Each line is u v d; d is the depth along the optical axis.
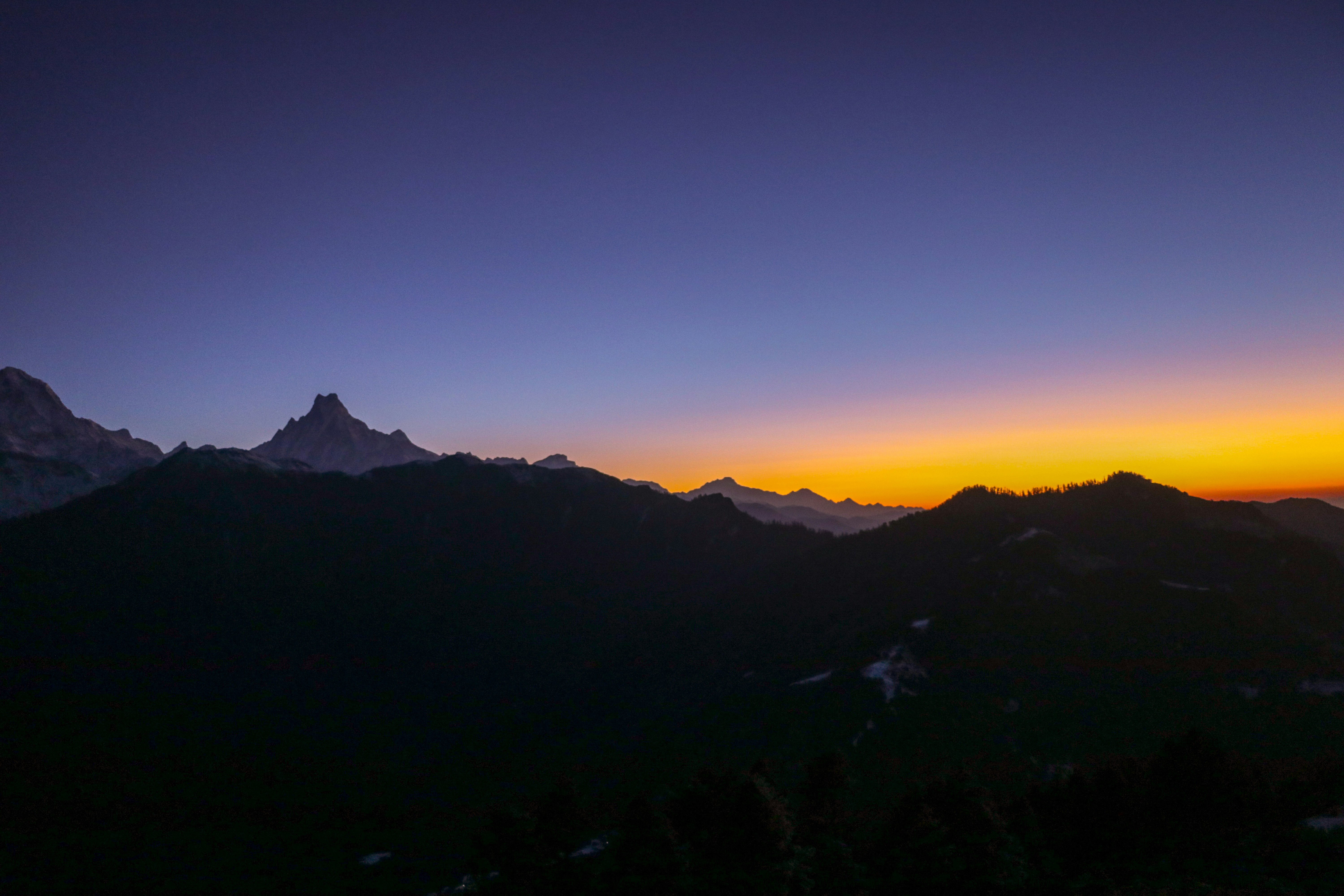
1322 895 42.41
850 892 53.19
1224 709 125.69
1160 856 52.31
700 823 59.72
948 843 51.41
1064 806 58.72
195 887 125.19
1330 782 58.41
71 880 130.12
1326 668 134.62
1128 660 146.62
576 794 63.19
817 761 67.88
